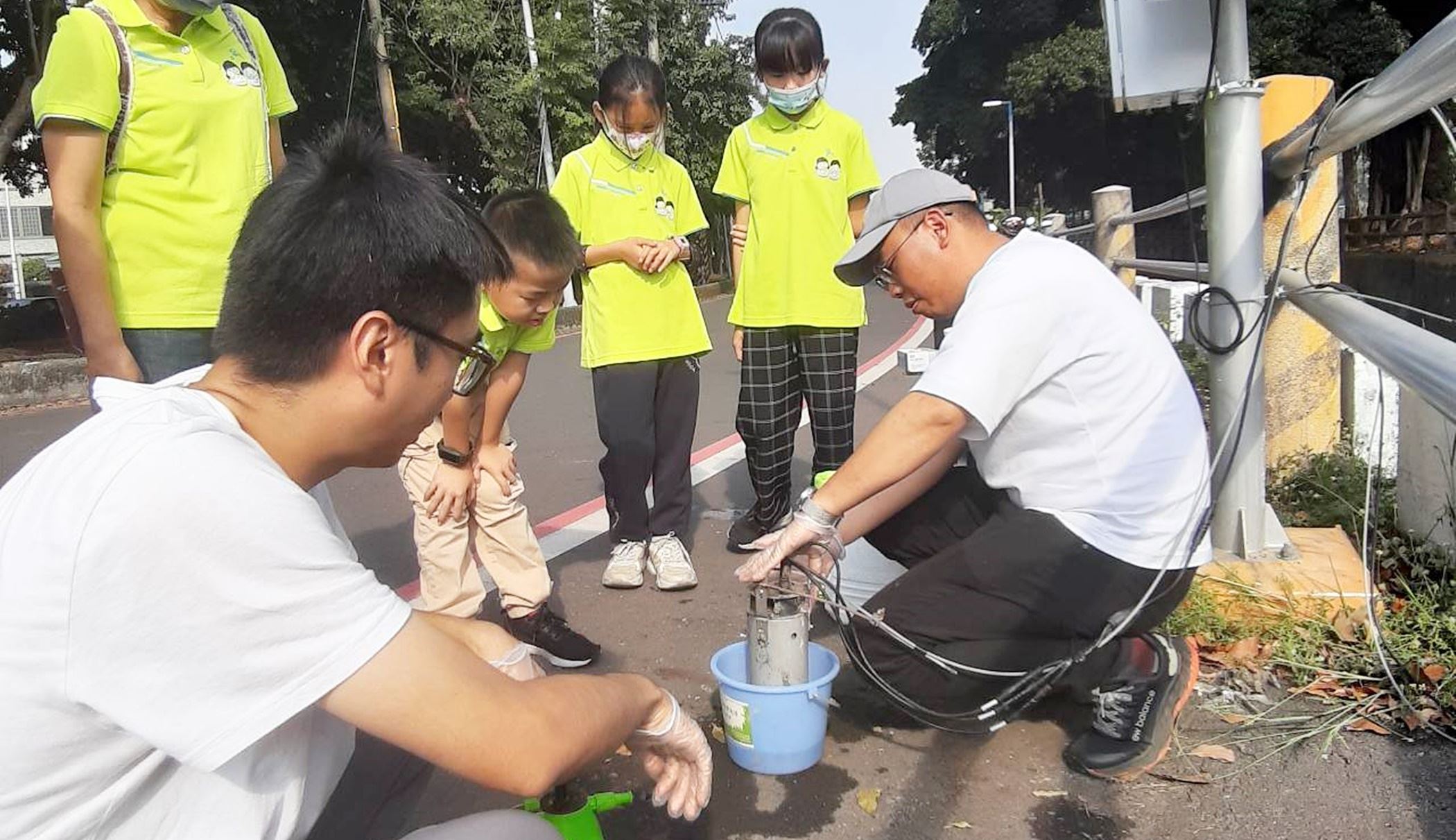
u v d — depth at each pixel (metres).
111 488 1.14
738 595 3.78
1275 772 2.42
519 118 20.16
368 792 1.78
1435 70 2.00
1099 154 31.70
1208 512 2.49
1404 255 17.05
